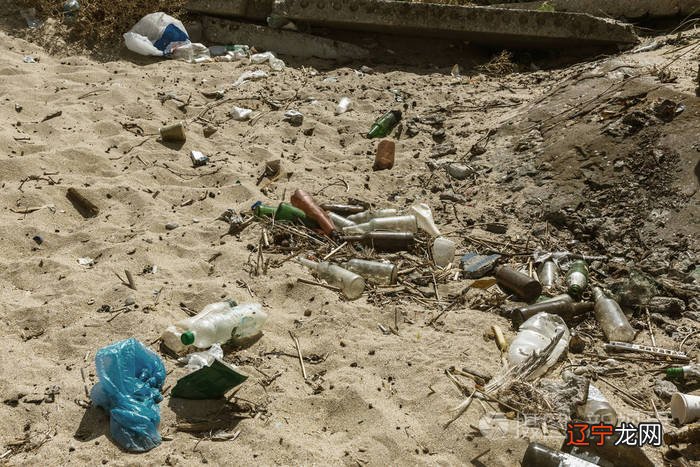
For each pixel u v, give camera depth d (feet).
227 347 14.39
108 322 14.61
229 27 30.63
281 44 30.42
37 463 11.45
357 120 24.85
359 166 22.34
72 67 27.17
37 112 23.61
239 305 14.93
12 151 21.02
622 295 16.06
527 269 17.31
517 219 19.44
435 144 23.61
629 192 19.16
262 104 25.75
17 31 29.14
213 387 12.67
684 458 12.05
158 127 23.45
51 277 16.16
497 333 14.66
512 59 30.83
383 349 14.32
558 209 19.34
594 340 15.10
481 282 16.38
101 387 12.46
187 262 16.99
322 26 31.17
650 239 18.04
